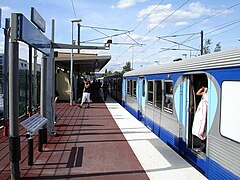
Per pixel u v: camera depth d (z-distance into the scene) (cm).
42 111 898
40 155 714
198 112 679
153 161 673
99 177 563
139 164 649
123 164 647
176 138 823
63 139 897
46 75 893
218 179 556
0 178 551
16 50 506
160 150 772
